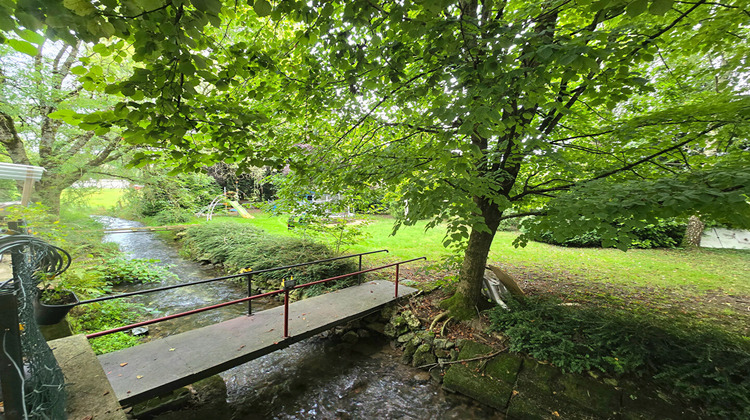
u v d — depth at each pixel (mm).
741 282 6703
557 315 4398
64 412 1509
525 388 3578
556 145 4227
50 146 6660
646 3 1587
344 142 5504
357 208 7105
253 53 2764
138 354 3336
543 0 3189
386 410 3602
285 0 2137
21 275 1397
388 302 5324
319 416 3500
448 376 3926
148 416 3285
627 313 4406
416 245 10117
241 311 5902
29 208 3783
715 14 3369
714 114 3289
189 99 2273
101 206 7488
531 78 2236
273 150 3078
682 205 2494
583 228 2848
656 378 3318
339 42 2695
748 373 3090
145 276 7117
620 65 2699
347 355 4750
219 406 3566
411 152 4012
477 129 2193
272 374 4215
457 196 2939
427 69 3348
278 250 7957
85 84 2008
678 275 7297
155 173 8539
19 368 1160
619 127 3844
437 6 1847
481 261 4918
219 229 10703
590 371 3570
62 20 1442
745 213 2338
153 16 1679
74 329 4324
